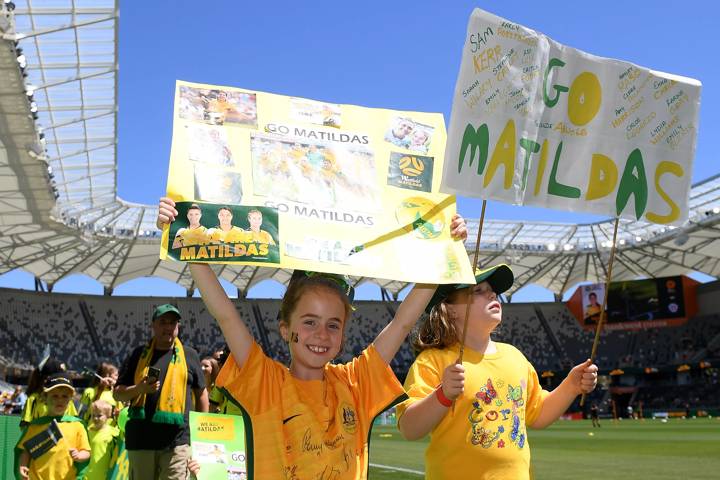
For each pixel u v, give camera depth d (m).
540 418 3.97
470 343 3.81
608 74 3.77
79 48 22.06
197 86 3.28
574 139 3.67
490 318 3.76
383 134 3.46
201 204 3.06
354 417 3.03
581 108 3.70
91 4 20.12
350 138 3.40
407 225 3.28
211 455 5.27
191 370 6.45
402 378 51.31
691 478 11.18
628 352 54.34
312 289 3.05
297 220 3.14
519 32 3.54
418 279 3.14
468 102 3.41
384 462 15.06
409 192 3.37
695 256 50.09
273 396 2.97
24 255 41.94
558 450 18.30
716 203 39.84
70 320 47.88
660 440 21.78
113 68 23.38
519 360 3.87
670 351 52.19
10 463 8.04
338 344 3.05
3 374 41.91
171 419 5.92
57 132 27.14
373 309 56.31
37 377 6.53
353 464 2.93
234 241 3.03
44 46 21.55
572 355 55.38
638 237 47.38
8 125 24.53
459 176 3.34
